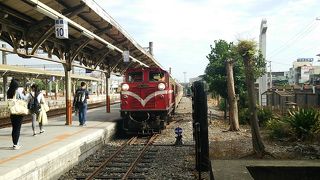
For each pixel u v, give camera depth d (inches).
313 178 226.7
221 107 1353.3
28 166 330.0
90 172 425.7
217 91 992.9
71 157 448.5
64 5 506.9
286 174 227.1
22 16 464.4
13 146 411.8
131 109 749.3
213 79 976.9
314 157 479.2
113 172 422.6
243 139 641.6
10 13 436.1
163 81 753.0
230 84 770.8
